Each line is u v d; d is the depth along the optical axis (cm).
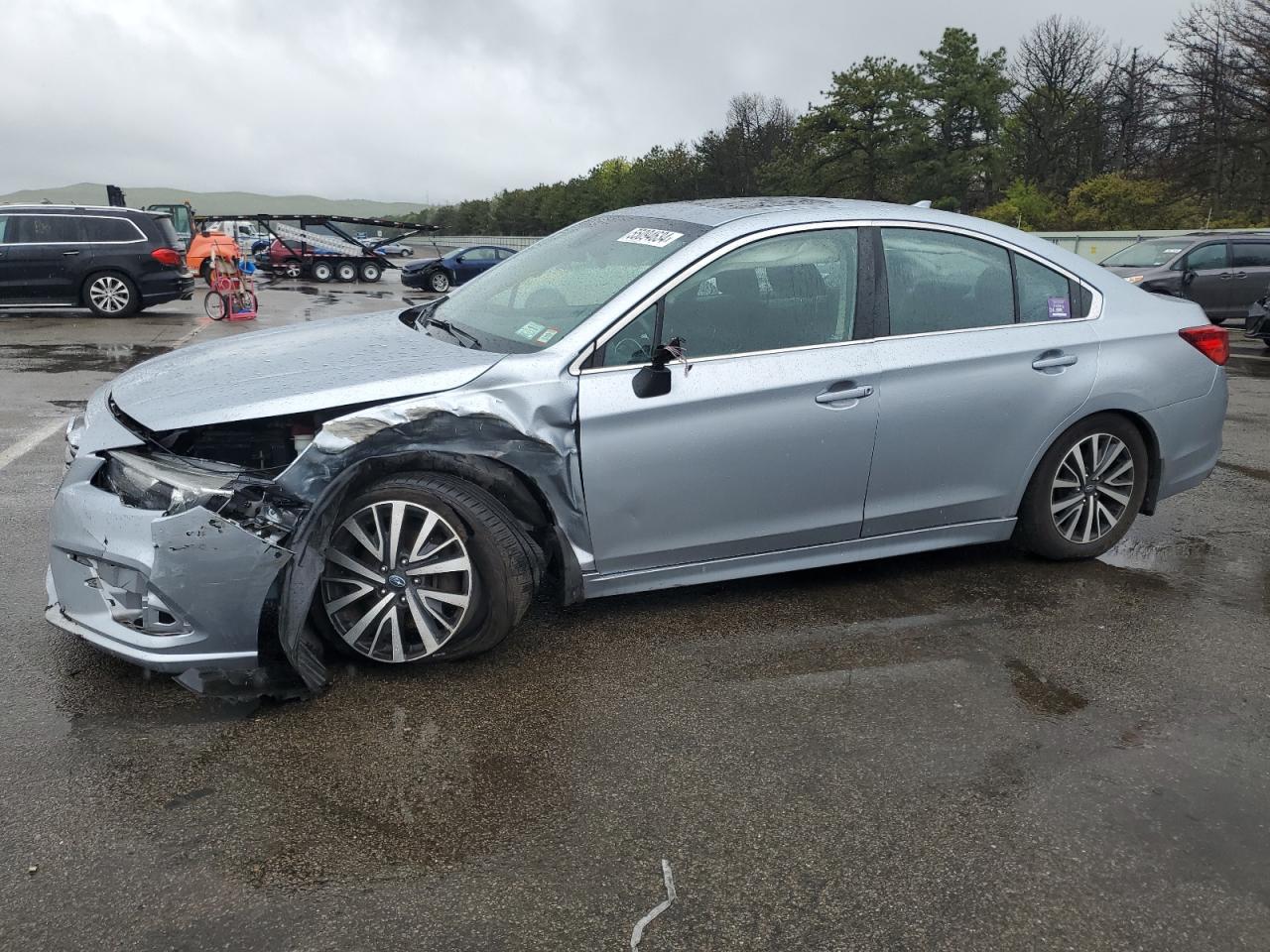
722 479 357
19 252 1481
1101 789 274
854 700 321
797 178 5981
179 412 309
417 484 316
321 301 2208
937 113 5556
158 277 1568
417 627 325
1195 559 466
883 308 384
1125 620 391
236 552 289
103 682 320
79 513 302
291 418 309
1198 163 3916
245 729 294
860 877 235
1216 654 363
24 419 725
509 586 326
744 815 258
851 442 375
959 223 408
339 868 233
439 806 258
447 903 222
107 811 252
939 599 408
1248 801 270
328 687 321
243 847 239
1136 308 441
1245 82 3647
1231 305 1560
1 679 320
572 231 444
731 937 214
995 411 401
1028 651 361
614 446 339
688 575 370
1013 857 244
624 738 295
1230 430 779
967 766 284
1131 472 441
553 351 338
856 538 395
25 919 213
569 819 254
